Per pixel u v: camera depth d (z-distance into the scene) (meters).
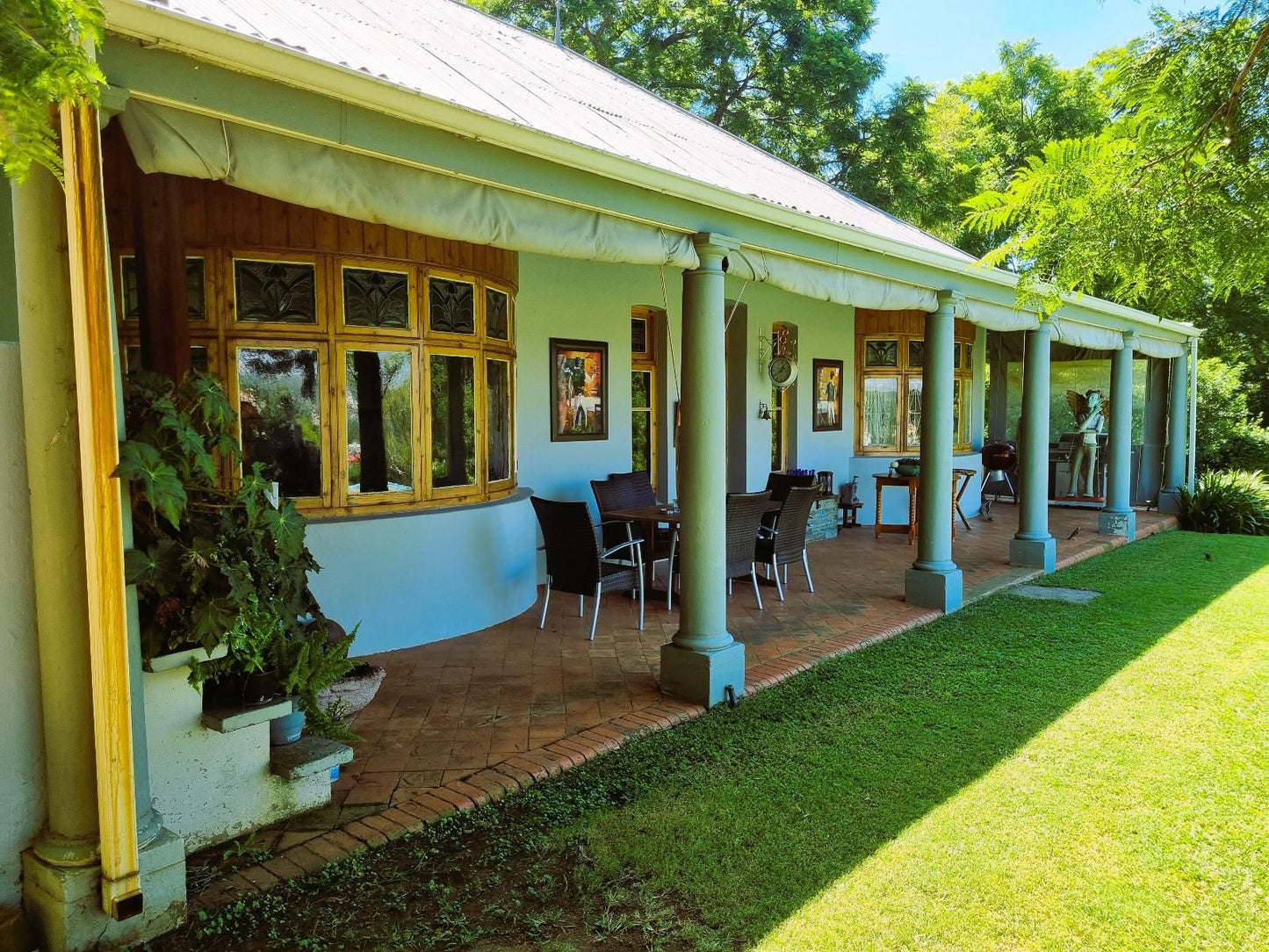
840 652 5.17
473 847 2.90
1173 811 3.16
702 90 16.53
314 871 2.71
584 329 7.21
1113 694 4.46
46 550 2.17
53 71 1.23
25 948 2.25
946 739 3.85
